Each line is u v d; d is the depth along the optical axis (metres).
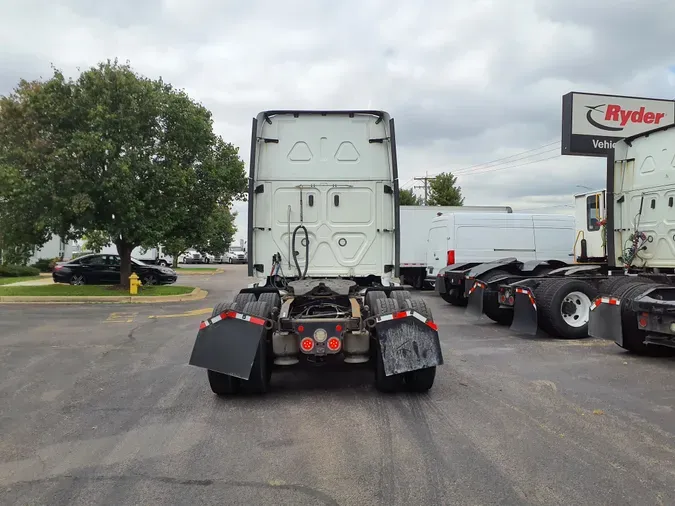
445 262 16.06
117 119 17.03
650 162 8.97
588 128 21.30
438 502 3.59
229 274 36.69
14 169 16.38
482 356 8.27
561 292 9.61
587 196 12.20
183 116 18.27
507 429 4.98
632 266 9.25
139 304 16.89
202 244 20.75
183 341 9.98
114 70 17.48
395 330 5.89
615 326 8.16
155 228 18.08
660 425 5.05
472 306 11.70
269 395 6.27
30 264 35.81
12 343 9.75
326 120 7.55
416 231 20.45
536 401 5.85
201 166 19.47
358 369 7.57
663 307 7.39
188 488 3.85
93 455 4.48
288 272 7.48
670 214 8.62
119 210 17.38
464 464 4.19
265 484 3.90
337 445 4.64
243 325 5.89
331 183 7.52
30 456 4.47
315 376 7.19
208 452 4.52
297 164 7.51
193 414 5.57
